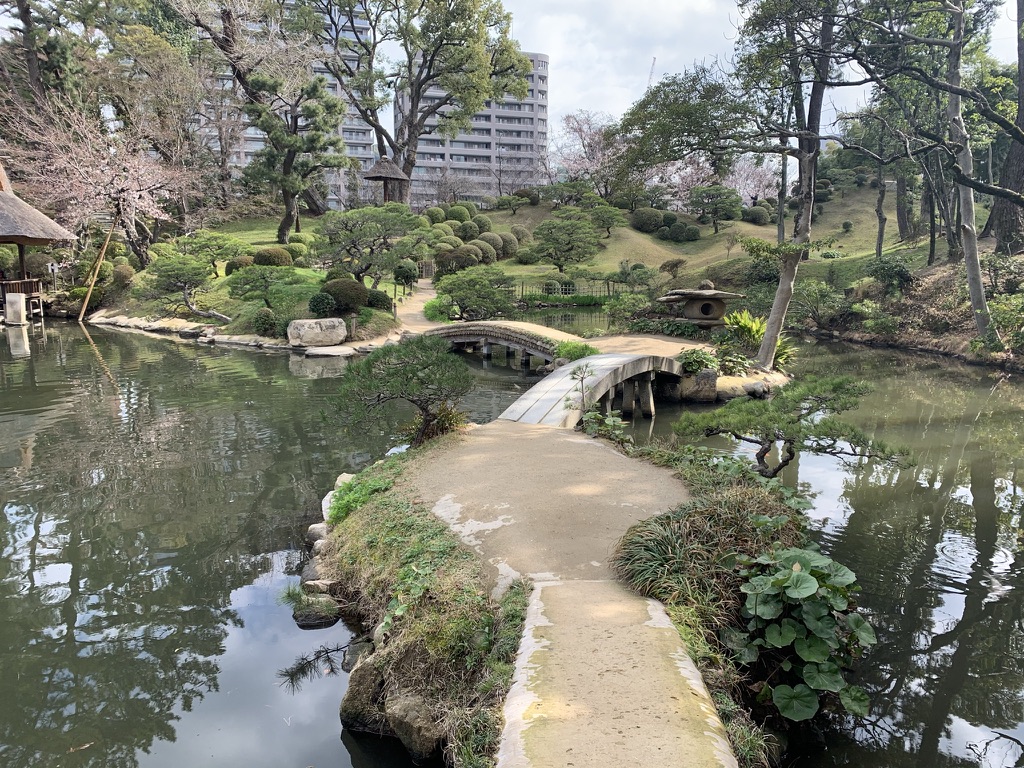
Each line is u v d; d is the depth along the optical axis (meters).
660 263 41.22
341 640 5.42
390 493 6.88
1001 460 9.98
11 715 4.66
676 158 14.55
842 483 9.04
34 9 34.31
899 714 4.48
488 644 4.20
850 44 14.29
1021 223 22.56
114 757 4.25
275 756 4.25
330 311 22.80
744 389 14.12
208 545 7.26
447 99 46.25
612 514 5.88
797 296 25.56
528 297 33.06
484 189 71.06
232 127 41.81
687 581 4.50
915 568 6.56
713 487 6.36
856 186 48.38
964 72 20.77
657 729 2.99
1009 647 5.23
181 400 14.22
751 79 13.61
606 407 11.81
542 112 84.06
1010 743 4.22
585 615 4.11
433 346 8.62
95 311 29.41
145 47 36.34
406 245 25.89
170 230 38.50
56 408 13.59
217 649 5.38
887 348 21.30
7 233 23.41
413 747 4.00
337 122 37.66
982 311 17.84
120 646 5.46
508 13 44.22
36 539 7.48
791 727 4.20
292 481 9.16
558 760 2.79
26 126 30.56
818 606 4.22
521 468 7.28
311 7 41.41
